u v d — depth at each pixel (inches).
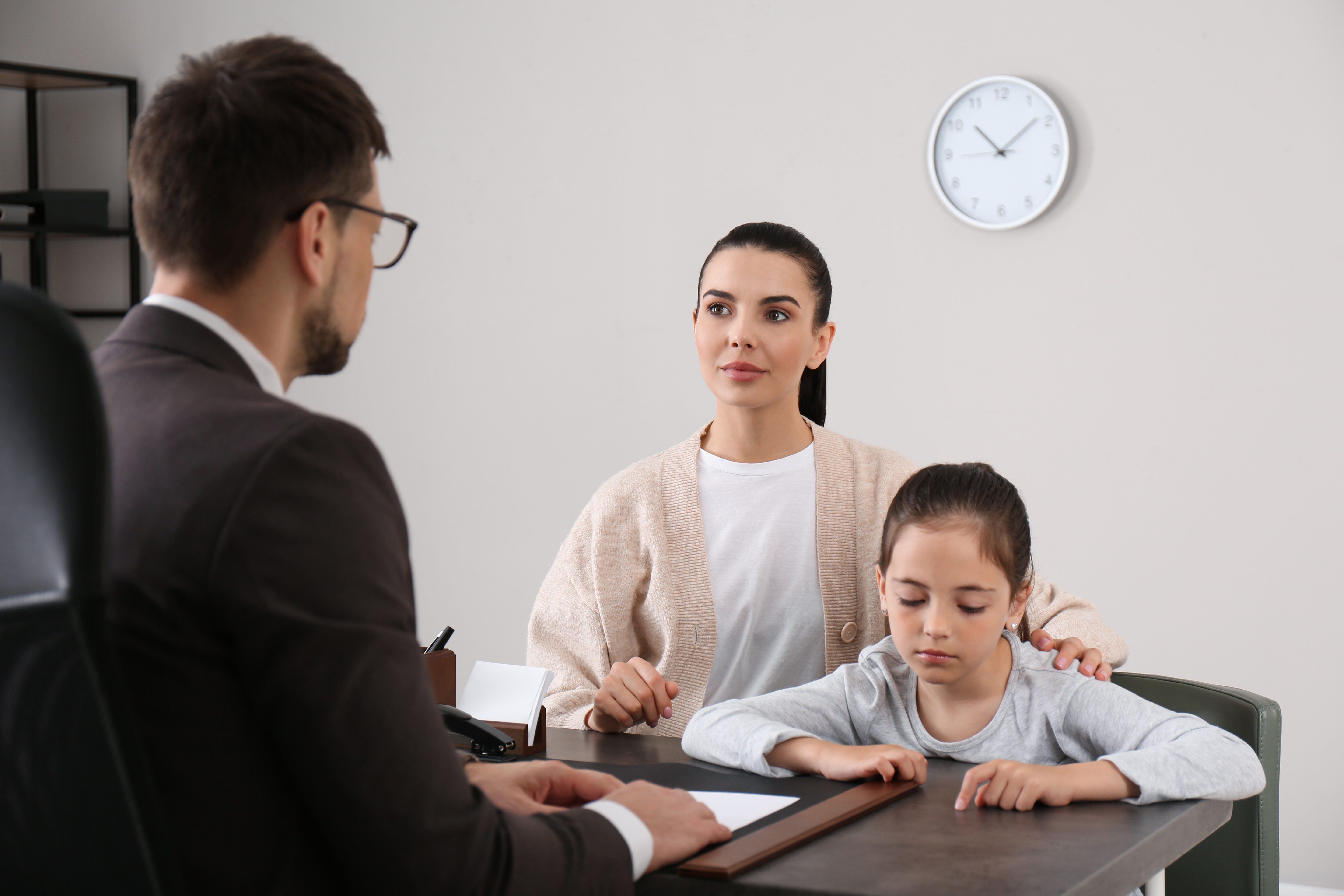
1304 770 108.0
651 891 35.8
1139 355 112.9
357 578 29.7
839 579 66.6
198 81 33.8
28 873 27.8
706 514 68.9
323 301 35.8
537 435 138.3
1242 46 108.1
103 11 156.0
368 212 36.2
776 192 126.8
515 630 139.9
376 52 144.1
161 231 33.8
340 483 30.2
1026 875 34.7
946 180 119.0
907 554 48.3
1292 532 108.0
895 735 52.9
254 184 33.2
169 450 29.5
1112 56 112.7
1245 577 109.7
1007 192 116.4
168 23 153.4
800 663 67.5
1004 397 118.0
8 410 25.0
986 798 42.8
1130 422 113.3
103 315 157.8
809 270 66.3
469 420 141.3
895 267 121.9
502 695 55.9
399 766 29.2
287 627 28.1
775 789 45.8
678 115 130.8
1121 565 114.1
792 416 69.2
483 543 141.2
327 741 28.4
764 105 127.0
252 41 35.1
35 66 147.4
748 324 65.2
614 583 68.2
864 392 123.6
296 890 29.8
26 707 25.7
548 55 136.3
